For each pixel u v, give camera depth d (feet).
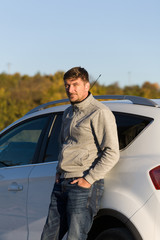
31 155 13.05
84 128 10.50
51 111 13.17
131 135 10.89
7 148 13.83
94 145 10.60
